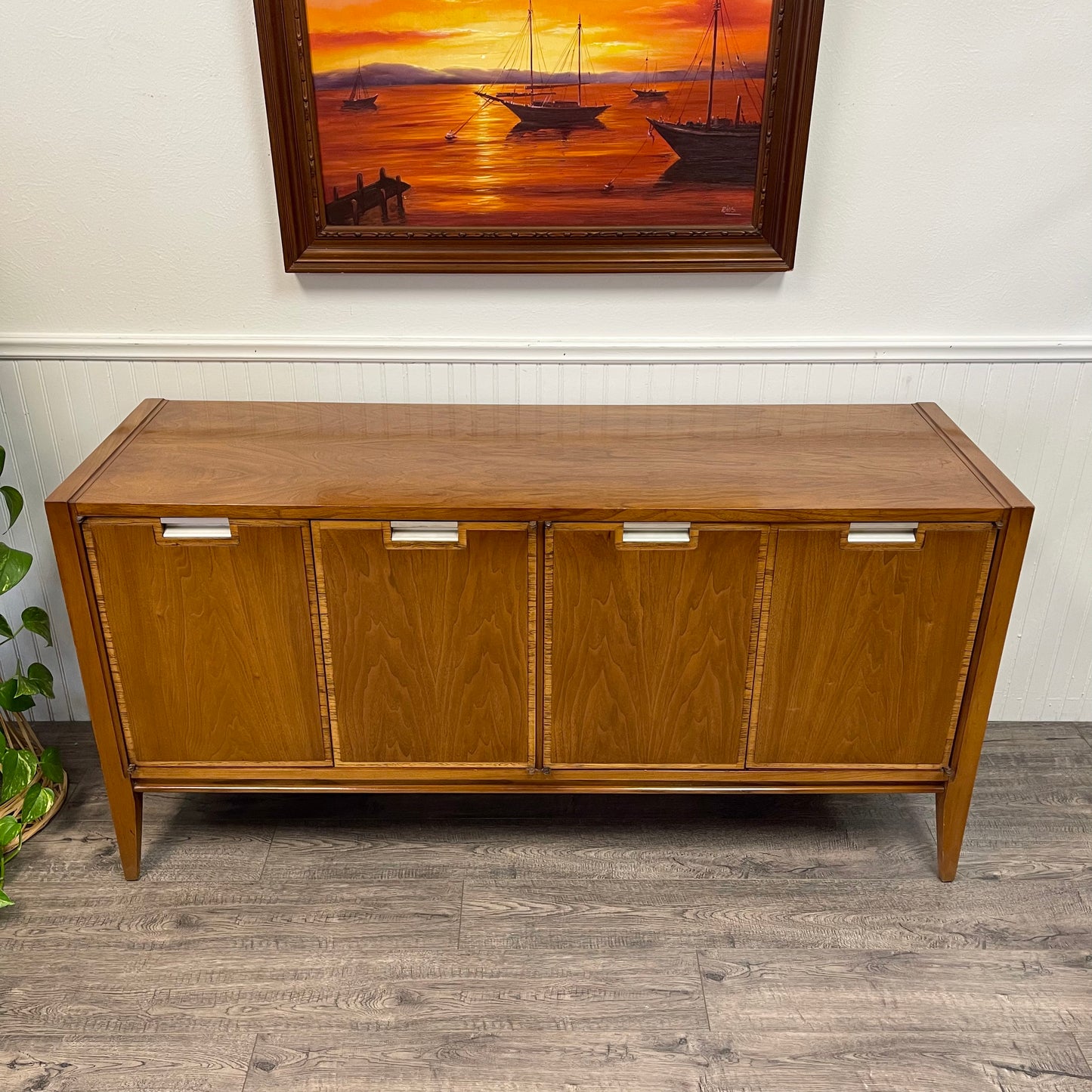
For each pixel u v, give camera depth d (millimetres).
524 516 1723
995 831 2162
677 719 1918
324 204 2021
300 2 1834
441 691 1896
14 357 2168
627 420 2092
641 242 2049
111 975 1828
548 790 2006
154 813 2213
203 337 2162
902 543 1747
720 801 2254
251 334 2168
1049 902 1987
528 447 1954
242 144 1979
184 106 1945
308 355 2172
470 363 2180
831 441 1979
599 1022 1741
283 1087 1631
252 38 1888
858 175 2008
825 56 1902
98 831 2172
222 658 1858
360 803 2250
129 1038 1714
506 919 1951
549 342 2154
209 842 2139
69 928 1925
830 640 1836
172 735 1932
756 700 1897
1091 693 2488
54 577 2393
